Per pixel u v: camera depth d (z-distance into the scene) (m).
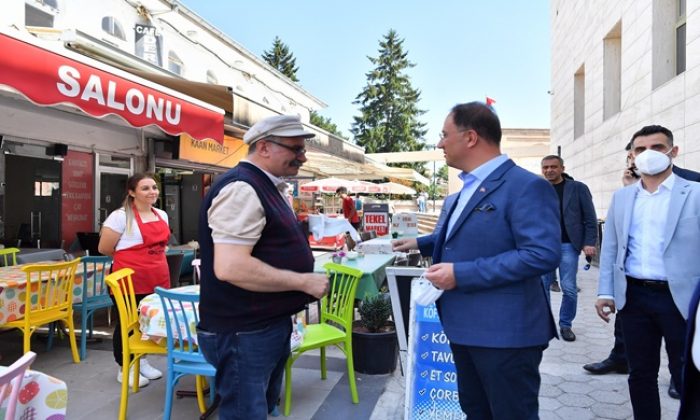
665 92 8.28
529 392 1.96
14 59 3.46
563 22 18.00
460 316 2.01
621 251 2.86
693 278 2.60
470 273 1.87
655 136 2.94
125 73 4.55
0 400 1.76
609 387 3.91
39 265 4.26
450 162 2.14
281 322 2.12
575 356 4.65
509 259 1.83
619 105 12.41
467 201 2.05
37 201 7.08
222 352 2.01
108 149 7.77
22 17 8.44
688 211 2.63
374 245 6.07
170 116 5.07
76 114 7.07
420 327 3.13
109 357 4.78
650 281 2.71
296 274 2.01
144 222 4.16
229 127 7.75
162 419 3.45
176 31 13.65
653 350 2.79
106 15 10.99
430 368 3.07
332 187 16.47
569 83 17.00
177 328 3.21
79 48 6.81
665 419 3.32
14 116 6.20
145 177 4.17
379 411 3.59
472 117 2.04
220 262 1.87
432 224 21.25
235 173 2.01
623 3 10.70
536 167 27.72
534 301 1.97
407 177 19.70
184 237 10.16
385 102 56.06
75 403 3.71
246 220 1.89
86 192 7.51
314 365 4.55
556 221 1.89
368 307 4.38
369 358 4.28
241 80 17.86
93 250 6.96
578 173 15.46
